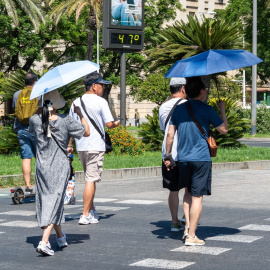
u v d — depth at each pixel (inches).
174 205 695.1
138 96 5536.4
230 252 585.6
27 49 4160.9
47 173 578.9
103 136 751.1
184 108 618.8
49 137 579.2
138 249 605.3
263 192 1054.4
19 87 1829.5
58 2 4217.5
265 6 3833.7
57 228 613.9
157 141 2052.2
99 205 920.3
